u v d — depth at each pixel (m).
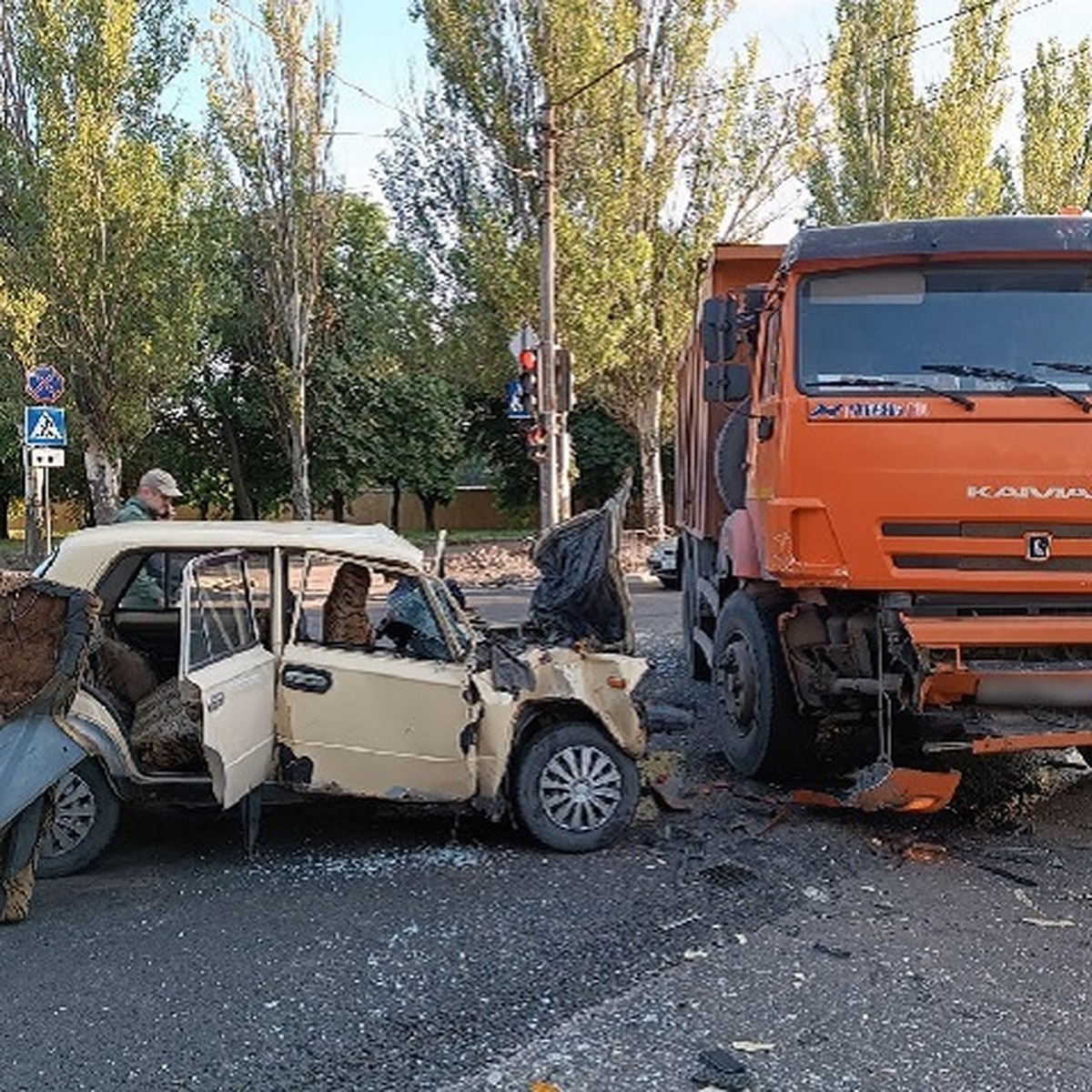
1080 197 41.03
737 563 8.28
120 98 26.78
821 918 5.96
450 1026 4.78
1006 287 7.36
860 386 7.23
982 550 7.05
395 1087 4.29
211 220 29.88
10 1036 4.71
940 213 35.84
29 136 27.27
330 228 31.95
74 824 6.65
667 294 30.64
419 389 43.66
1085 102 40.69
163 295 27.31
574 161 27.41
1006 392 7.14
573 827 7.02
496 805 7.00
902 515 7.08
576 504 46.44
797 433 7.22
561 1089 4.26
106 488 27.89
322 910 6.09
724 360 8.46
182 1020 4.84
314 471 42.91
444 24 28.00
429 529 52.34
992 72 35.59
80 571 7.26
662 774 8.57
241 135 30.83
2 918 5.91
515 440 47.62
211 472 45.34
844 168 36.47
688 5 29.39
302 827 7.57
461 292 29.45
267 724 6.68
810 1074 4.37
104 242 26.47
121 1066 4.46
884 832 7.41
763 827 7.48
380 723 6.84
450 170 29.38
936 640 6.83
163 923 5.93
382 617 7.03
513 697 6.94
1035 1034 4.70
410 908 6.11
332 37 30.94
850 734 8.62
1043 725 6.84
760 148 30.53
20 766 5.92
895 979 5.22
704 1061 4.44
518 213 28.00
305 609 6.93
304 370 32.16
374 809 7.89
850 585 7.13
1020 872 6.70
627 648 8.39
